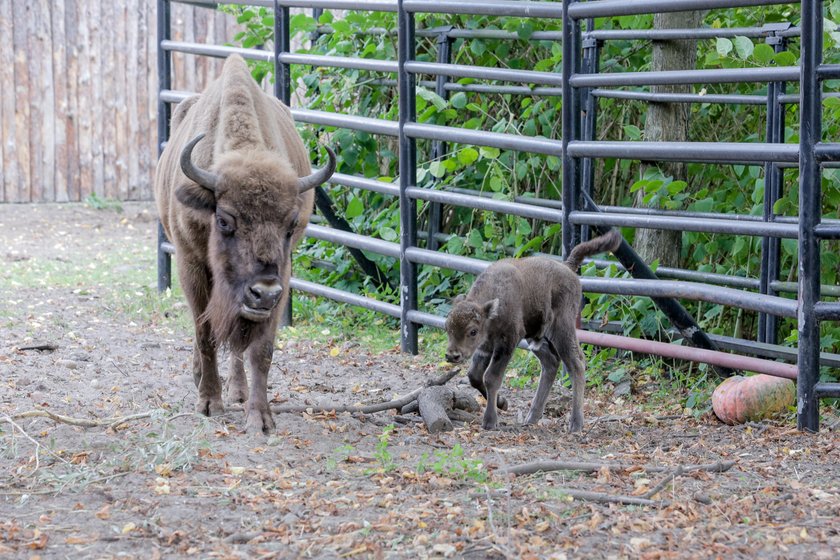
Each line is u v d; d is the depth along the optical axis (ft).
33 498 18.52
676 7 26.61
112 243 60.13
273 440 22.30
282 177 21.91
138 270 51.70
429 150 43.78
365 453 21.88
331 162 23.02
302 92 57.41
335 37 42.11
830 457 22.39
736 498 18.99
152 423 23.29
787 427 25.64
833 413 27.99
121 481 19.44
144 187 72.54
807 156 24.36
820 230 24.41
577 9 29.04
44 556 15.92
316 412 25.55
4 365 30.50
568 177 29.94
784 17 36.11
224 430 22.99
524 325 25.58
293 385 30.04
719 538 16.78
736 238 32.27
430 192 34.17
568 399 29.66
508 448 23.03
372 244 36.65
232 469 20.06
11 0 66.95
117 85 70.69
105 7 69.56
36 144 68.85
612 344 29.81
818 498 19.07
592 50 34.14
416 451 22.36
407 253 35.09
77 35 68.95
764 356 30.40
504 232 40.29
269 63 45.47
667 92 34.27
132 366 31.65
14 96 67.82
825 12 33.17
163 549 16.26
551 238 40.06
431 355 35.12
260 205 21.49
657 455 22.47
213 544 16.44
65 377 29.40
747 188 35.70
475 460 20.84
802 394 24.95
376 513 17.87
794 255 32.37
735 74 26.37
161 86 44.88
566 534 16.96
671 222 27.48
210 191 21.80
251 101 24.66
